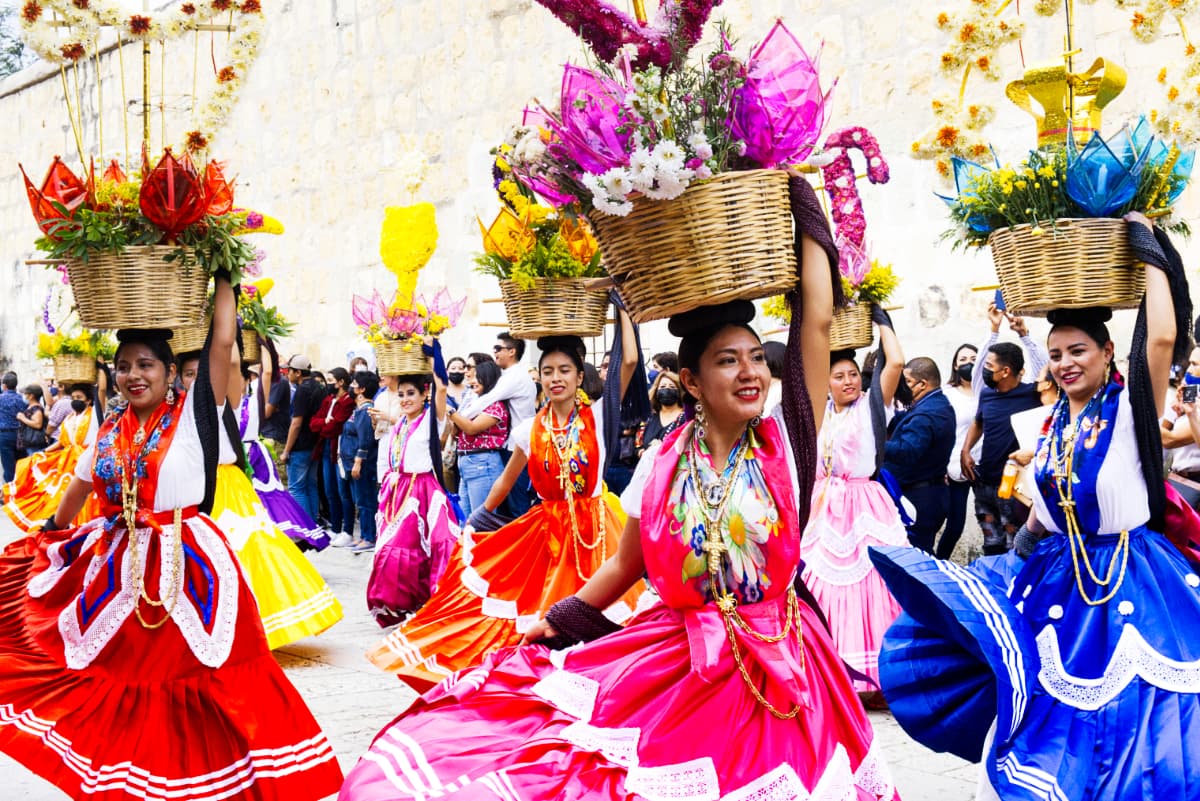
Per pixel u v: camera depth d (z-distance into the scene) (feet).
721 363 9.39
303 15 51.29
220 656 13.84
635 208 9.10
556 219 19.61
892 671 12.60
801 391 9.66
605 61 9.79
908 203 30.53
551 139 9.59
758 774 9.03
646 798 8.91
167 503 14.03
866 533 20.24
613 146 9.06
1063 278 12.56
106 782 13.53
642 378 20.29
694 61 9.96
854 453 20.51
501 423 32.12
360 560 37.55
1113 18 26.43
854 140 19.67
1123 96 26.32
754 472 9.48
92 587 14.03
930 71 29.94
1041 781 11.55
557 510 19.76
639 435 27.48
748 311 9.59
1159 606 12.03
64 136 67.62
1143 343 12.17
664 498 9.52
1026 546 13.51
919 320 30.48
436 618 20.18
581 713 9.42
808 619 9.90
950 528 27.02
